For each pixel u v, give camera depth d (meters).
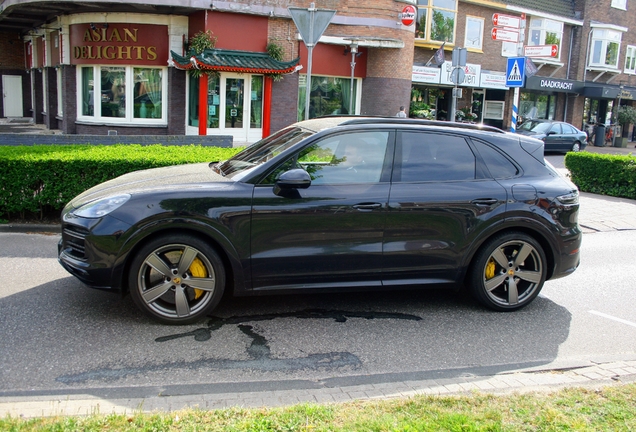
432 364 4.26
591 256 7.86
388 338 4.73
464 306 5.59
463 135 5.38
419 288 5.23
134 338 4.51
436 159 5.25
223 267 4.79
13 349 4.21
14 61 27.95
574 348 4.67
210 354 4.29
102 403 3.38
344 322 5.05
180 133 19.06
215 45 18.31
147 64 18.55
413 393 3.63
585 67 32.22
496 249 5.30
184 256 4.70
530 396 3.51
